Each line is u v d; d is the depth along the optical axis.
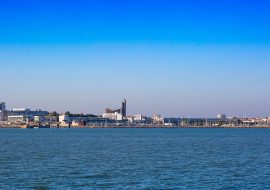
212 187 70.38
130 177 80.19
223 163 103.38
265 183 73.81
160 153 135.12
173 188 69.56
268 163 103.38
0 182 74.69
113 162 105.62
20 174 83.81
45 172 86.69
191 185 72.00
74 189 68.56
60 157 119.81
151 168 93.38
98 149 155.88
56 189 68.62
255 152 138.88
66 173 85.31
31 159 113.50
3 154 130.50
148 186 71.06
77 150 150.00
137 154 131.00
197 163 103.44
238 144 190.62
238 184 72.94
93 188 69.31
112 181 75.75
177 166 96.88
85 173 85.31
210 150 149.00
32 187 70.25
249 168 93.31
